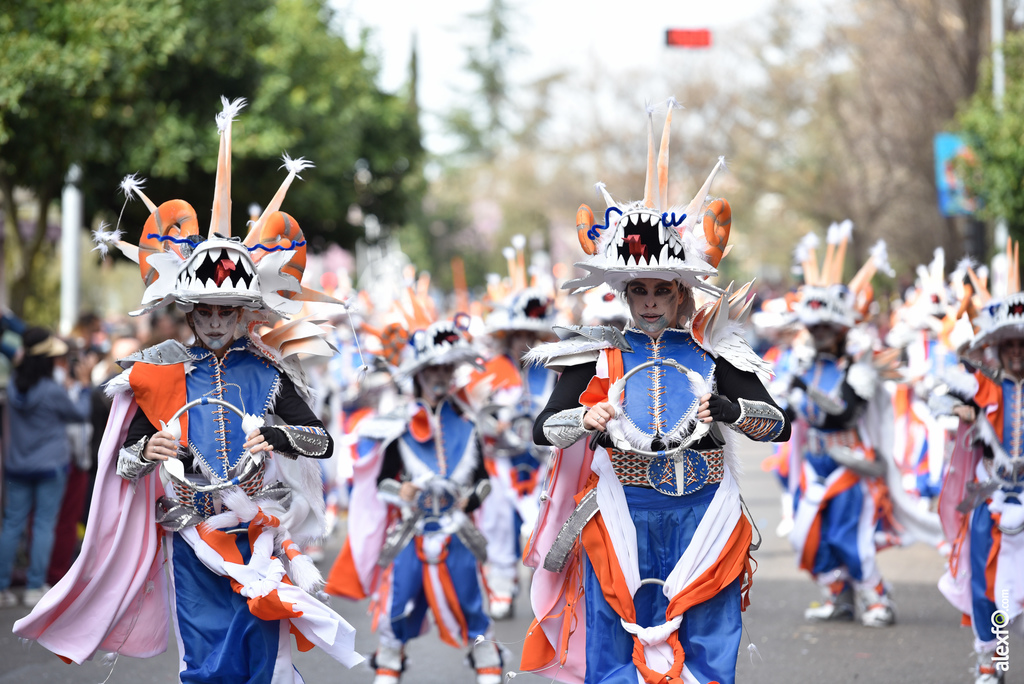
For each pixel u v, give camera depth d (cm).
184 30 2402
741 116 6969
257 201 3509
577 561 880
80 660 901
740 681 1216
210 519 889
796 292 1598
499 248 10369
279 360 929
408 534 1191
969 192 2914
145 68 2323
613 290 895
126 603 905
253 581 874
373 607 1235
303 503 942
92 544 892
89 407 1853
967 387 1148
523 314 1850
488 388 1471
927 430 1969
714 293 833
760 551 2086
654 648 824
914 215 4909
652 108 877
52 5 2067
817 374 1545
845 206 5828
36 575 1694
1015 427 1132
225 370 909
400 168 5200
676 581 827
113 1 2133
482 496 1222
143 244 921
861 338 1550
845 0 5388
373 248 5319
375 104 5022
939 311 1858
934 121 4303
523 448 1661
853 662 1291
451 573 1184
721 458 849
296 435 886
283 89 3388
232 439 897
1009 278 1223
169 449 859
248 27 3089
